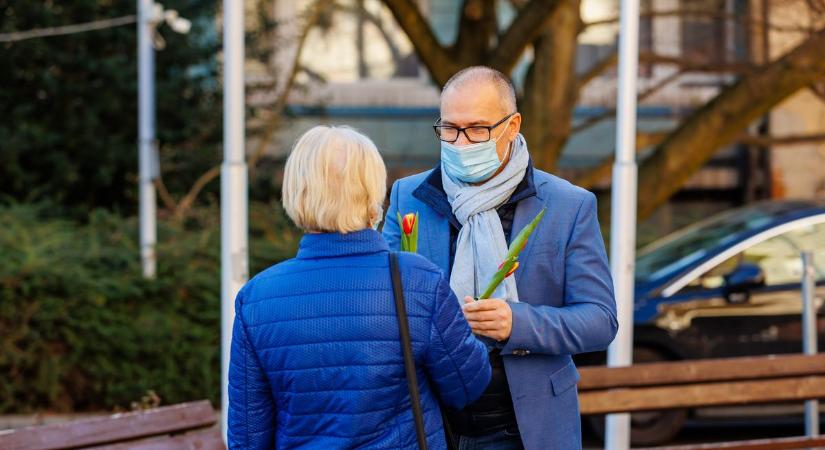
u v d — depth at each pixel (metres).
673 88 14.50
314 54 14.84
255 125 13.61
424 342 2.59
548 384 3.10
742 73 9.71
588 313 3.04
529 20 8.98
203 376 7.69
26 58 12.66
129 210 13.21
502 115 3.03
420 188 3.24
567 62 9.22
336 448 2.54
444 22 14.95
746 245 7.15
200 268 8.21
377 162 2.66
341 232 2.63
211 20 13.46
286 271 2.64
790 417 7.04
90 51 12.97
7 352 7.42
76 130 12.72
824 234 7.17
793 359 4.68
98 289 7.66
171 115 13.13
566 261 3.12
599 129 14.52
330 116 14.80
